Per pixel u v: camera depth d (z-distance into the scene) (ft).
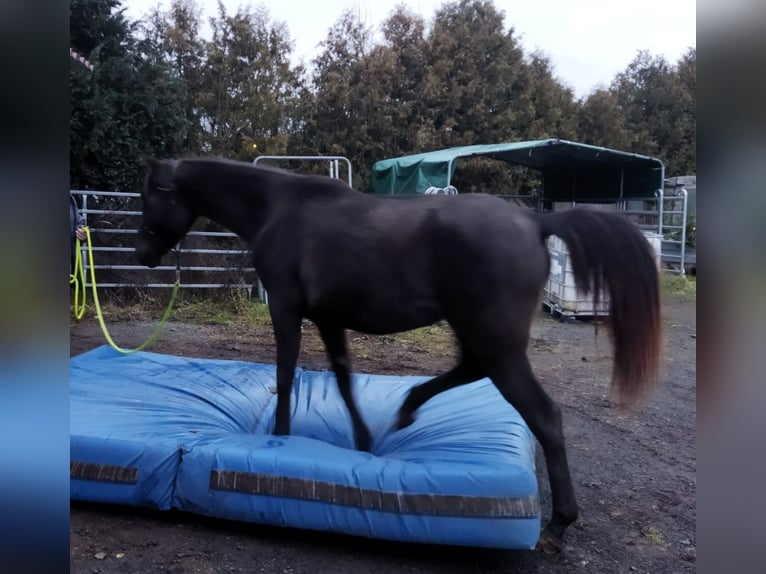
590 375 16.75
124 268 23.58
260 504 7.44
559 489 7.16
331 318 8.17
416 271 7.38
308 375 12.03
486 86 47.42
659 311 7.02
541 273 7.22
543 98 52.65
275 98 41.73
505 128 47.98
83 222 19.77
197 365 12.01
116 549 7.33
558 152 32.22
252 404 10.30
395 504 7.07
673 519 8.59
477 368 8.47
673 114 65.62
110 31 27.73
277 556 7.38
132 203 25.13
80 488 7.93
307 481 7.33
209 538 7.71
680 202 38.50
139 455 7.82
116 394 9.93
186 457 7.73
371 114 43.73
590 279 7.12
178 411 9.36
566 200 40.40
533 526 6.84
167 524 7.98
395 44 46.75
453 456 7.66
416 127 45.37
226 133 40.04
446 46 46.68
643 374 6.93
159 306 23.48
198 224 25.80
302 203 8.29
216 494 7.57
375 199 7.99
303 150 42.47
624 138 57.62
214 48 40.73
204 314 23.04
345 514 7.22
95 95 24.79
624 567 7.33
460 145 46.09
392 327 7.78
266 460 7.48
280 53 43.57
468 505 6.92
